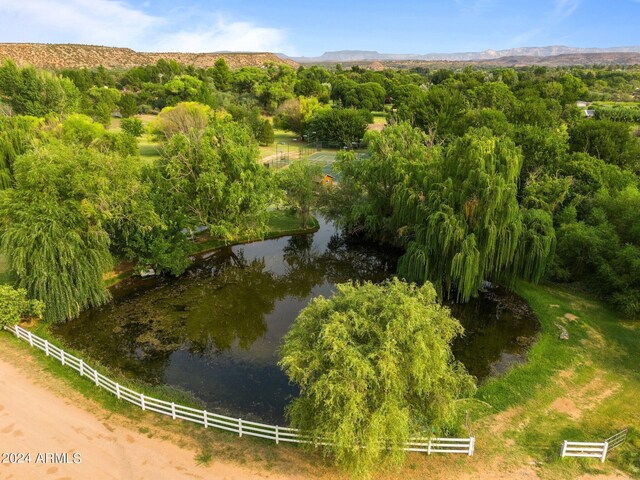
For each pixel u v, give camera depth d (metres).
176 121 80.44
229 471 17.09
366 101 135.62
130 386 23.41
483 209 30.38
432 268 32.69
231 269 41.59
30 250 27.22
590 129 51.19
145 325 30.78
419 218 33.50
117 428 19.31
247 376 25.38
